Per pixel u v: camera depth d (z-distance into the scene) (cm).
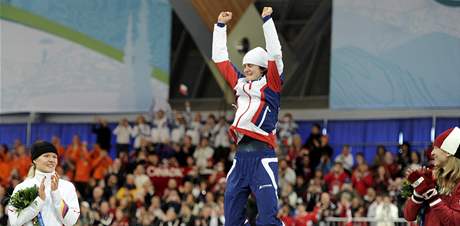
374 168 3450
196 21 3853
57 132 4394
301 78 4019
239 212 1348
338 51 3619
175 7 3928
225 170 3656
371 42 3581
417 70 3519
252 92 1348
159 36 4000
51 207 1476
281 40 3916
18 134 4444
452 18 3481
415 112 3844
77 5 4103
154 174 3641
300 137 3825
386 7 3569
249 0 3538
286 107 4056
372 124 3931
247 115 1338
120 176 3662
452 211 1242
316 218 2927
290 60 3922
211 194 3153
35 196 1445
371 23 3584
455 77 3472
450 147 1254
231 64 1407
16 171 3856
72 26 4109
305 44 3941
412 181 1270
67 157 3797
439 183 1269
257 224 1326
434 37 3503
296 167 3494
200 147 3725
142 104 4025
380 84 3566
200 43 3878
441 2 3497
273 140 1351
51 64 4131
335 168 3372
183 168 3666
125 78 4044
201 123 3981
